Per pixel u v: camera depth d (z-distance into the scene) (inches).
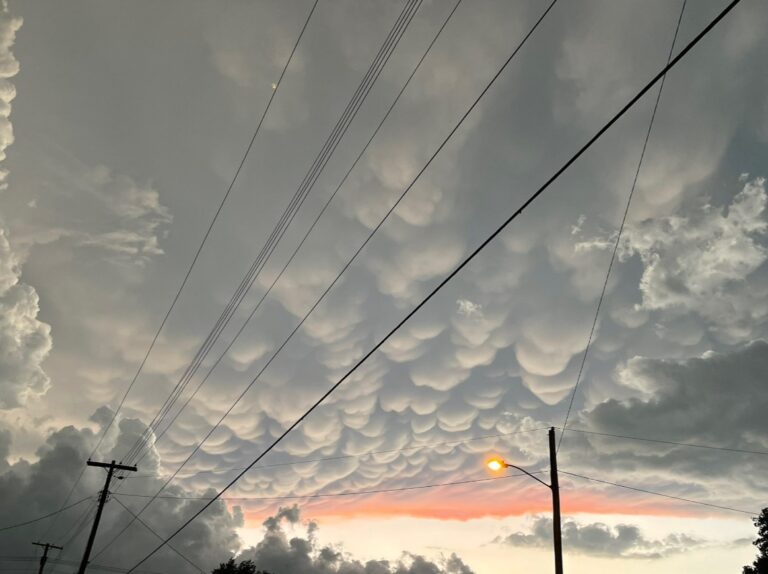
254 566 1899.6
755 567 1333.7
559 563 661.9
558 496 691.4
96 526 1310.3
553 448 720.3
